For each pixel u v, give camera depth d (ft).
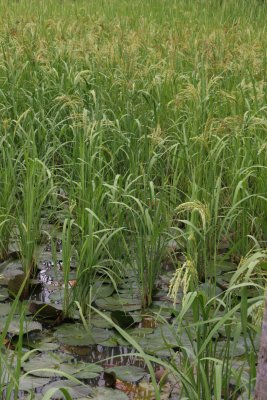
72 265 21.16
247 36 44.29
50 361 15.94
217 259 21.52
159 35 43.06
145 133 25.25
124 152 25.73
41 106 27.86
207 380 13.65
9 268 20.71
